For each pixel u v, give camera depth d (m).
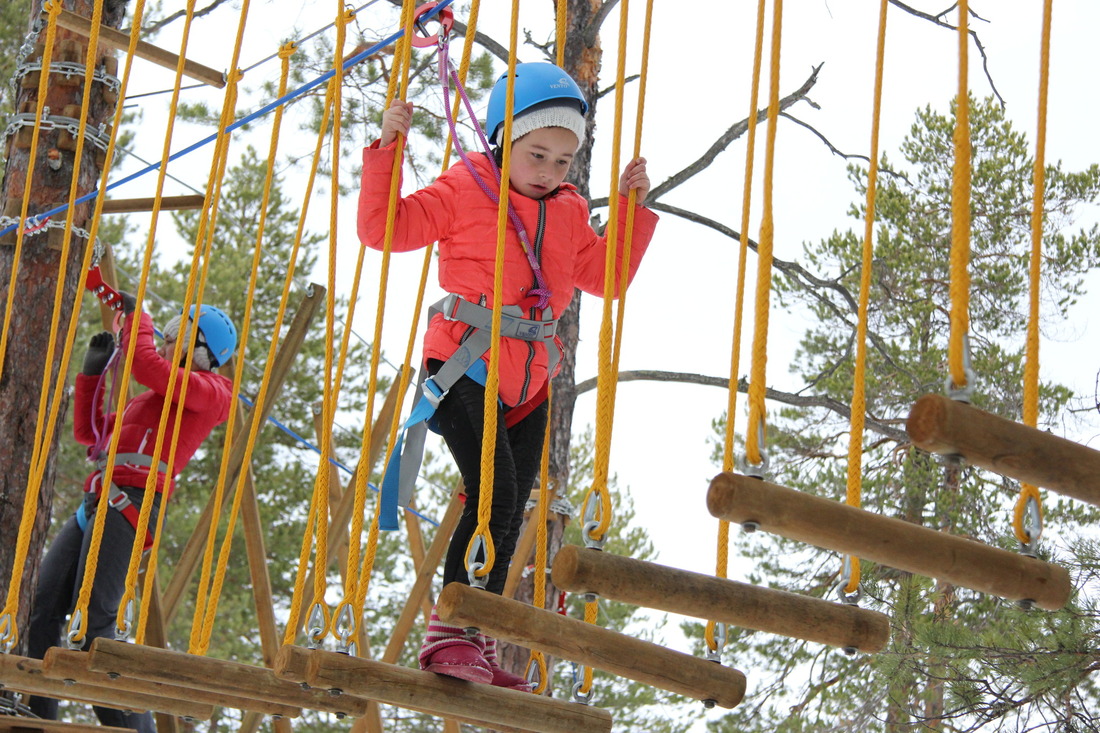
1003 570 2.62
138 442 4.95
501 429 3.32
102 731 3.98
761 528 2.48
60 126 5.69
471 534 3.23
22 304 5.47
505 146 2.98
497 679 3.43
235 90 3.83
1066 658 7.32
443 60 3.47
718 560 2.87
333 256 3.28
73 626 3.45
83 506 4.95
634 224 3.60
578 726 3.26
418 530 6.44
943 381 11.59
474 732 8.43
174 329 5.21
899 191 13.52
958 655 7.68
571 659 2.83
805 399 9.69
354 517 3.13
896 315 12.63
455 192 3.42
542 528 3.38
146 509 3.56
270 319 16.17
